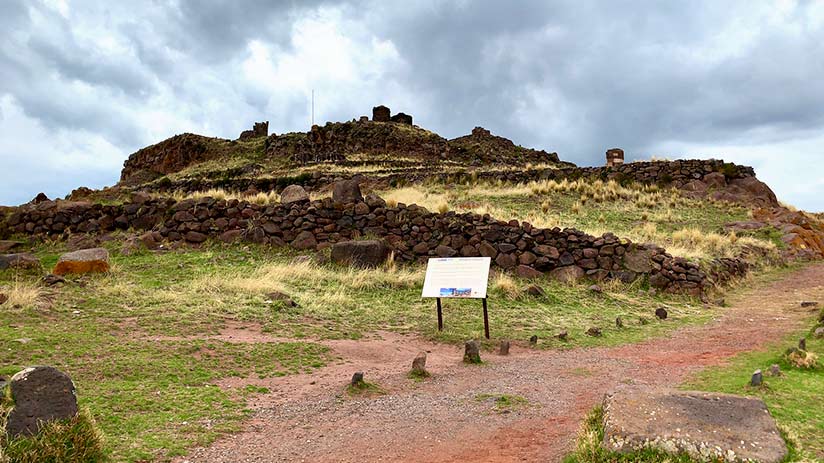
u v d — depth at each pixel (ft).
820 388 22.91
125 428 19.30
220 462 17.56
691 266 53.47
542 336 37.73
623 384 26.35
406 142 191.72
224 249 57.88
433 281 38.63
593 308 46.37
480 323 40.32
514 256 54.95
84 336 29.60
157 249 57.26
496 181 110.11
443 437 20.11
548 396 24.89
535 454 18.26
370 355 31.55
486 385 26.73
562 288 51.11
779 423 17.84
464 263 38.63
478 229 56.34
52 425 16.11
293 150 199.72
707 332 39.17
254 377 26.25
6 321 31.30
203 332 32.76
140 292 40.81
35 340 27.84
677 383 25.79
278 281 46.73
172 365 26.30
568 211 87.20
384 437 20.08
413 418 22.04
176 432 19.42
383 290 47.67
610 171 109.19
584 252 54.44
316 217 59.16
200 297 40.16
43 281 41.39
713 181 102.47
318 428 20.83
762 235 78.02
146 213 62.44
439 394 25.23
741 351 32.40
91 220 62.03
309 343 32.14
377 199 60.08
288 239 58.90
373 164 164.66
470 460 18.06
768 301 51.16
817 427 18.39
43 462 15.39
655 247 55.11
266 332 34.09
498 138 210.18
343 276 49.73
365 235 57.98
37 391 16.37
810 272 64.44
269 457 18.13
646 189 101.81
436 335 36.91
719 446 14.56
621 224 81.00
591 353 33.71
